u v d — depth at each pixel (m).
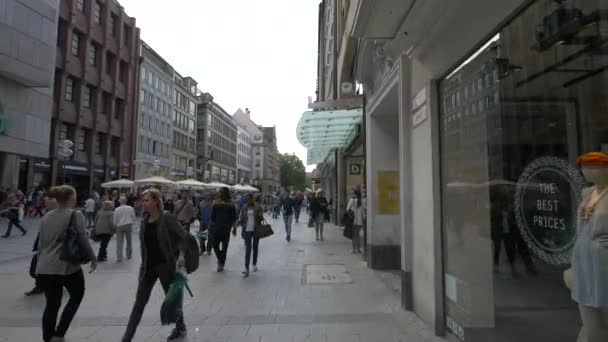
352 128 14.59
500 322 3.66
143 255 4.48
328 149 22.08
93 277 8.33
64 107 35.72
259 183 126.69
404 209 5.95
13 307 6.08
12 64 24.17
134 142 47.75
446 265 4.83
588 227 2.25
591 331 2.25
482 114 4.04
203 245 11.55
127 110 46.72
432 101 5.09
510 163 3.56
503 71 3.64
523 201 3.35
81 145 38.62
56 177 34.56
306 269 9.16
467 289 4.27
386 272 8.75
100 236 10.29
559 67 2.92
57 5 28.06
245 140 118.44
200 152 76.38
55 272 4.36
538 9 3.11
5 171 26.42
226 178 93.69
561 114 2.90
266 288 7.29
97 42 39.91
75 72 36.94
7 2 23.69
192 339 4.68
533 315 3.18
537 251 3.14
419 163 5.52
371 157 9.23
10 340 4.68
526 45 3.28
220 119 88.25
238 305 6.16
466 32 4.16
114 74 42.91
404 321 5.33
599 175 2.21
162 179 26.64
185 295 6.77
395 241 9.18
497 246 3.74
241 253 11.74
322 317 5.54
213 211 9.14
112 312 5.81
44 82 26.77
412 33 5.36
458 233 4.53
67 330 4.98
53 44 27.67
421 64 5.47
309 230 19.56
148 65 52.62
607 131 2.50
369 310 5.88
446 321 4.78
